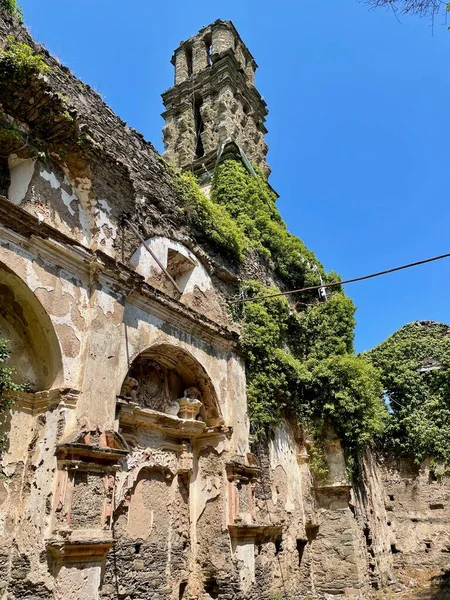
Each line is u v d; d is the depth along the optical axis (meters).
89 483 6.63
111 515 6.78
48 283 7.11
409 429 20.94
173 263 10.80
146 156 10.70
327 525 13.48
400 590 16.00
